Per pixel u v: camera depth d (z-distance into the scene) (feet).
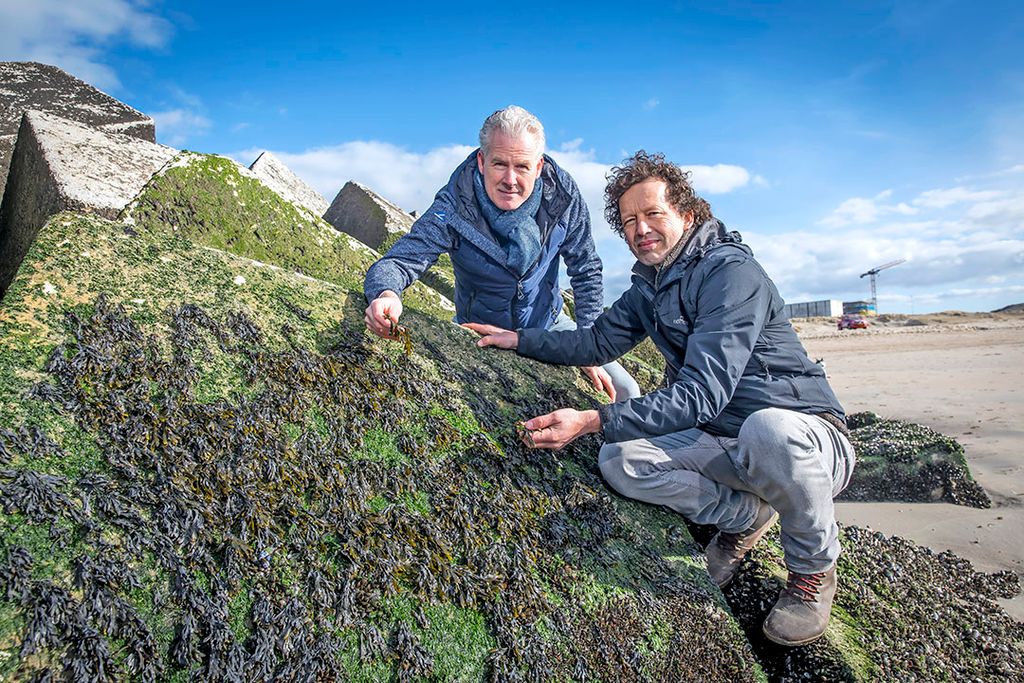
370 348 8.61
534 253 11.73
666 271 9.00
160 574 5.65
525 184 10.85
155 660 5.26
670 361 9.62
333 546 6.50
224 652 5.48
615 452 8.98
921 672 8.54
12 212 16.61
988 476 18.53
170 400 6.76
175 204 13.94
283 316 8.36
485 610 6.84
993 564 13.05
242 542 6.08
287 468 6.81
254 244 14.70
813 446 7.98
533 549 7.64
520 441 8.85
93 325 6.96
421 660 6.18
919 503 16.84
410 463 7.63
